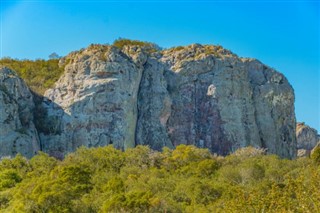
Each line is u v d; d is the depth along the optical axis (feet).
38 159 384.68
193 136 510.99
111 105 469.98
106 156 388.16
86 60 490.90
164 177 353.10
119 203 261.03
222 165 392.27
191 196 297.94
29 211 258.98
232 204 195.11
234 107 522.88
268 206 191.11
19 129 444.55
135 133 492.95
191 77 529.04
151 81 513.86
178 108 518.37
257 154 447.42
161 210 264.52
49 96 491.31
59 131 468.34
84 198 282.97
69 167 319.27
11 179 344.49
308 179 206.59
